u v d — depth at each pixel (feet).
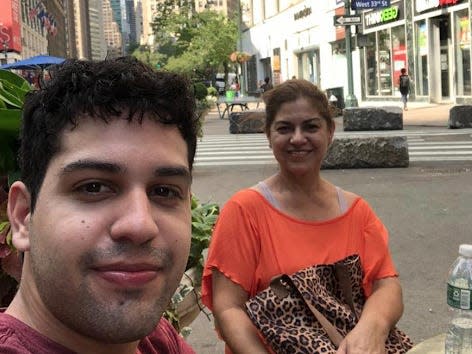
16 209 1.85
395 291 3.74
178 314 4.44
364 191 13.16
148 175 1.72
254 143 23.58
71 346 1.73
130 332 1.64
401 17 39.91
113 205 1.68
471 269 3.09
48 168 1.71
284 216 3.76
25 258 1.84
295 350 3.23
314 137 3.84
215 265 3.73
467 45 33.17
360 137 16.65
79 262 1.64
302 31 59.41
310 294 3.39
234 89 61.98
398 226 10.18
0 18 62.49
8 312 1.87
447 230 9.82
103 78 1.70
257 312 3.35
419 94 38.68
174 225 1.77
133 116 1.71
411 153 18.66
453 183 13.71
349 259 3.62
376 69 44.45
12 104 3.50
